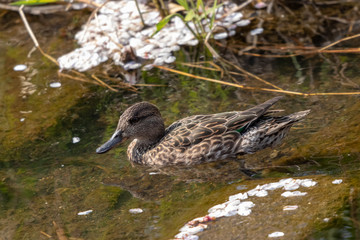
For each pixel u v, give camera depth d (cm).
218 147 1149
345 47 1517
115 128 1278
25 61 1652
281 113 1240
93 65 1606
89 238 920
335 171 1005
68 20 1862
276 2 1817
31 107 1409
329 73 1388
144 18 1803
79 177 1119
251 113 1168
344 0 1780
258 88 1371
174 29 1744
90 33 1762
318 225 839
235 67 1499
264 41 1620
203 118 1210
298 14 1739
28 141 1260
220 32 1700
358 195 894
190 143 1162
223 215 910
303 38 1605
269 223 864
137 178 1109
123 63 1598
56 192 1072
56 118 1346
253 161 1115
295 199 919
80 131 1280
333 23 1661
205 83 1436
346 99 1256
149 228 925
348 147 1080
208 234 866
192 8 1680
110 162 1180
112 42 1700
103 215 984
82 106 1391
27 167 1164
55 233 944
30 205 1037
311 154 1084
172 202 1003
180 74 1505
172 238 873
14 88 1509
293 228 841
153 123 1211
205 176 1093
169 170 1137
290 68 1447
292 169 1049
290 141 1144
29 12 1919
